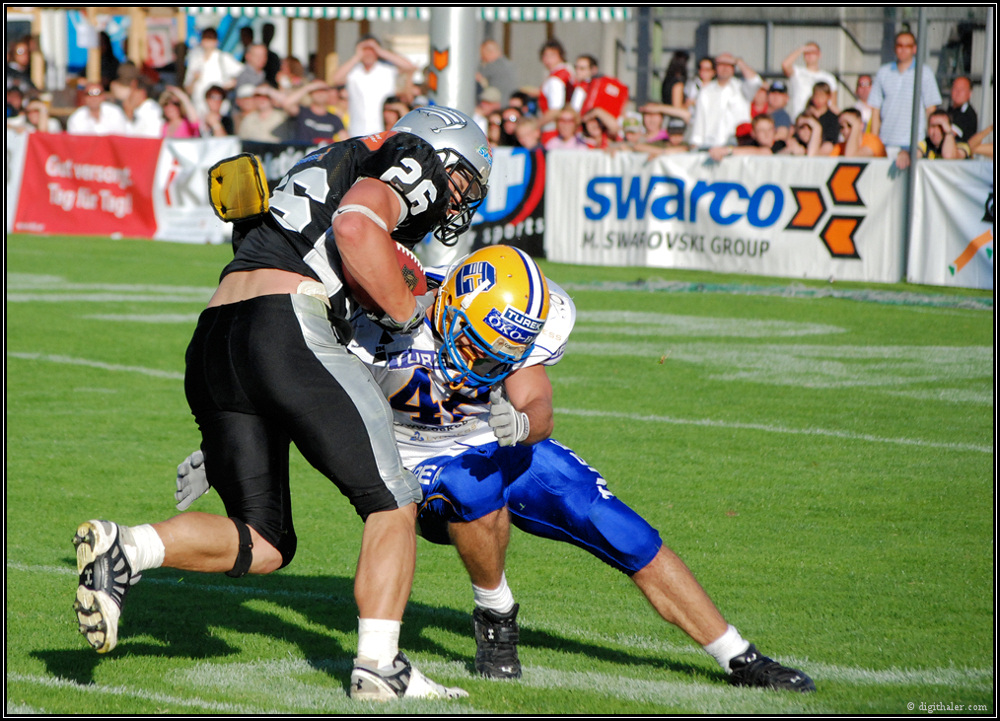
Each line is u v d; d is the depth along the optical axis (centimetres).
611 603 1497
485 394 1216
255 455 1157
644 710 1143
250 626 1405
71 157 5991
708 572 1598
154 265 4991
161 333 3494
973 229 4384
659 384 2872
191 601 1493
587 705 1156
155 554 1080
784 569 1611
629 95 6444
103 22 8025
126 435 2355
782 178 4744
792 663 1285
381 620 1120
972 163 4372
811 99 4862
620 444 2308
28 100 7162
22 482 2006
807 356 3234
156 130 6259
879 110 4997
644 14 6191
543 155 5209
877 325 3744
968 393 2783
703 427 2448
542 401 1190
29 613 1416
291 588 1552
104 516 1833
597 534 1212
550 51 5819
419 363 1199
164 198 5838
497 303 1152
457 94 3841
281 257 1180
